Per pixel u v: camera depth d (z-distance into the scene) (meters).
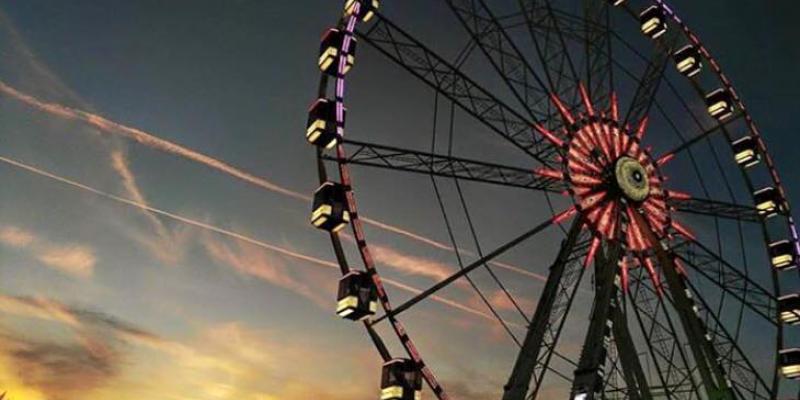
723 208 33.47
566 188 28.06
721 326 30.38
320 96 26.98
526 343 25.39
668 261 29.55
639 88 32.53
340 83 26.12
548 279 26.61
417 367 24.12
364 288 24.31
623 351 29.02
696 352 28.94
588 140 29.66
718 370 28.91
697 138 33.88
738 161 36.16
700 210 32.78
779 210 35.06
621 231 28.56
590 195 28.45
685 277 30.62
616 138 30.66
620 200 29.48
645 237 29.72
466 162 26.02
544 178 27.69
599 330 25.98
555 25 31.02
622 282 29.25
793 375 31.78
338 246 25.25
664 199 31.20
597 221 28.08
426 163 25.77
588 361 25.42
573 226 27.58
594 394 24.73
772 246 34.75
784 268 34.47
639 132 31.61
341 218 24.88
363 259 24.78
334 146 25.41
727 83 36.56
